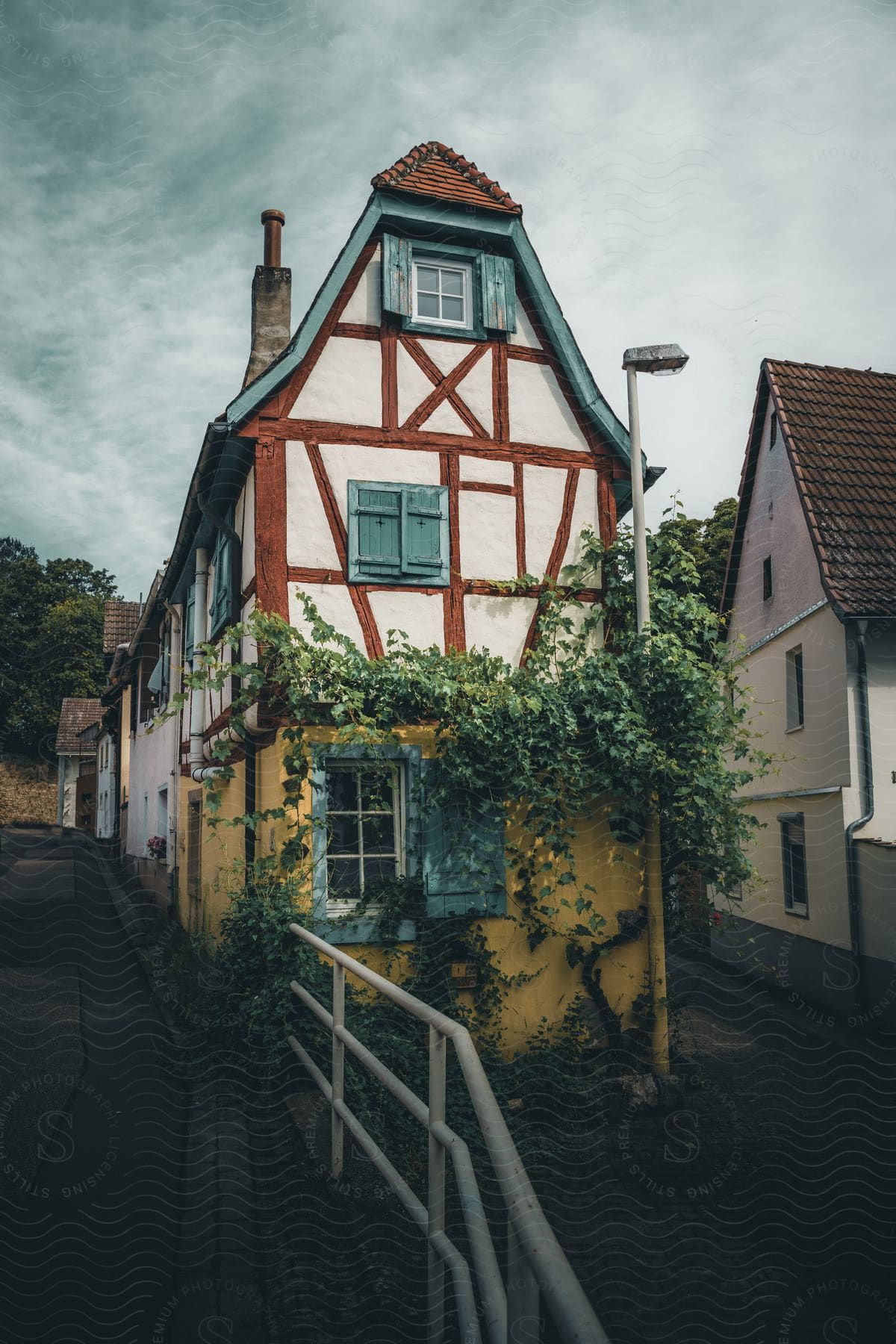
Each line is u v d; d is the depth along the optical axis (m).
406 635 7.72
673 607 8.55
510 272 8.70
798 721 12.45
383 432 8.20
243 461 8.38
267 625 7.24
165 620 14.68
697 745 7.66
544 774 7.64
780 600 13.03
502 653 8.30
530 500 8.57
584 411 8.84
